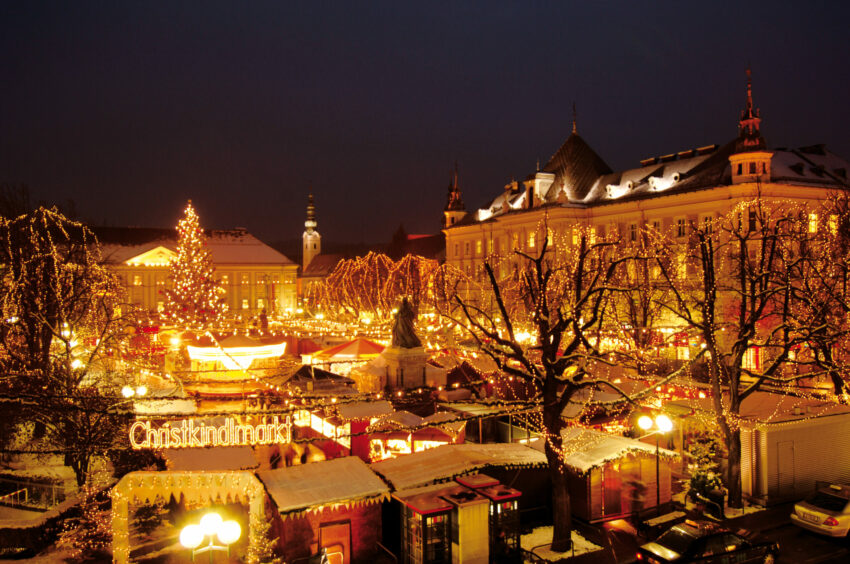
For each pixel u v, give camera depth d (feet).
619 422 90.89
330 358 140.56
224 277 442.91
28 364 96.22
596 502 72.02
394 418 88.17
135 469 81.05
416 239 415.85
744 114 176.76
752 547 57.88
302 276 580.71
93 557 65.51
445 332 147.33
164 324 209.36
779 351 127.44
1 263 125.08
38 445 90.84
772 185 172.96
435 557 59.88
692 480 75.77
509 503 62.13
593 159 253.03
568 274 112.27
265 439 60.80
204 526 51.29
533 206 252.83
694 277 162.71
